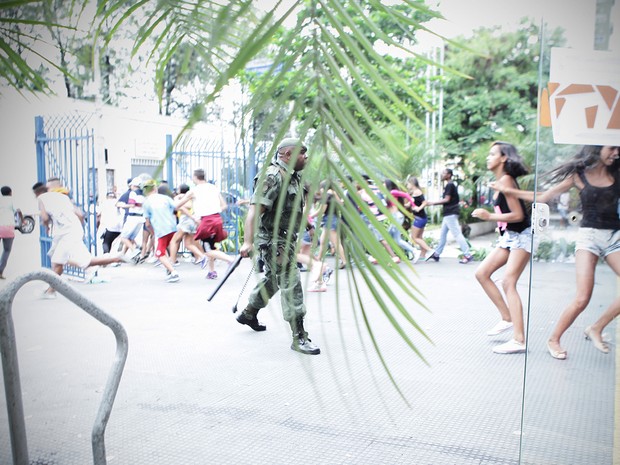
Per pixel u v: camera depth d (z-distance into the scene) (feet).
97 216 28.99
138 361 14.55
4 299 6.89
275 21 1.81
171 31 2.85
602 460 7.07
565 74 7.21
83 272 27.94
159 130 37.52
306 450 9.36
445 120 46.24
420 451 9.24
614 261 7.26
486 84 44.42
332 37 1.88
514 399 11.54
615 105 7.27
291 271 2.00
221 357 14.79
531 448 7.33
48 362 14.55
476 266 32.68
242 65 1.77
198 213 28.78
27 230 33.04
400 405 11.25
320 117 1.87
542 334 7.38
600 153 7.23
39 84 3.81
